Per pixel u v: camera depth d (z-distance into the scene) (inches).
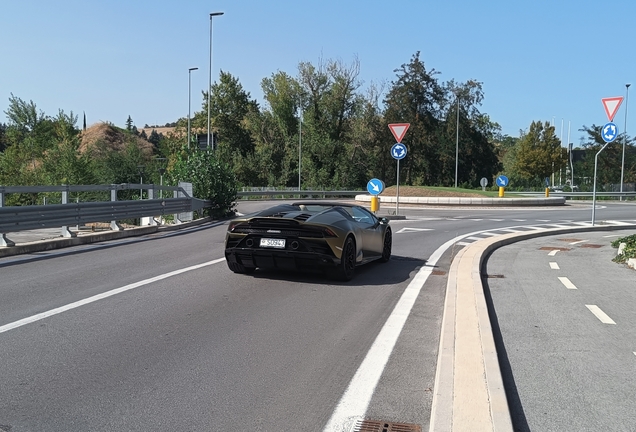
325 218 356.8
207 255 460.1
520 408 159.9
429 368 199.6
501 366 196.9
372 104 2819.9
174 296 306.2
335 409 162.9
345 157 2780.5
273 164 2898.6
